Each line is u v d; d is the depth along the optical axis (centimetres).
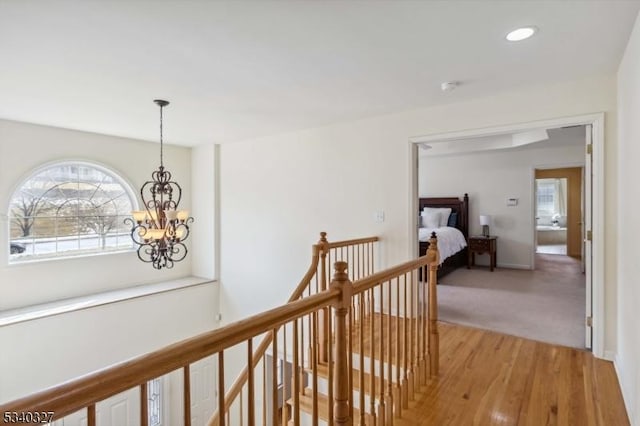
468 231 692
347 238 413
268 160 488
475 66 254
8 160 396
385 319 371
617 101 264
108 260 479
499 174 670
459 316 380
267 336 230
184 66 251
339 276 158
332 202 425
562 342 309
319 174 436
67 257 443
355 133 405
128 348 443
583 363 267
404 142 370
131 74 265
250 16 187
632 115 203
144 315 460
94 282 464
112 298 440
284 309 128
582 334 326
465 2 175
